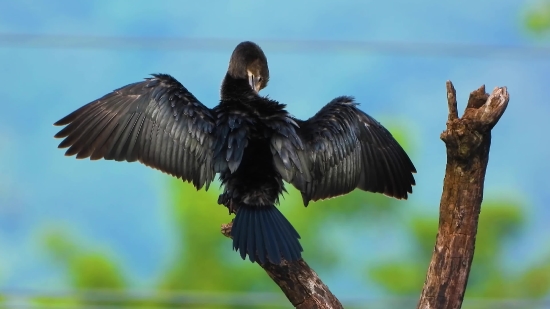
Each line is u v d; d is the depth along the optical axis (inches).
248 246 429.7
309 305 431.2
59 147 459.2
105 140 462.9
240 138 457.1
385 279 1078.4
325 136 472.7
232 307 1023.6
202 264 1029.2
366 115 491.2
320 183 471.5
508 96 388.8
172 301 1053.2
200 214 1045.2
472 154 392.8
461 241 401.4
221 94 496.7
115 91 469.7
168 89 471.2
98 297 1103.0
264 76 516.1
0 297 1115.3
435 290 403.5
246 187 450.6
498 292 1110.4
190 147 462.3
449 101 394.3
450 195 401.1
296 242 433.1
